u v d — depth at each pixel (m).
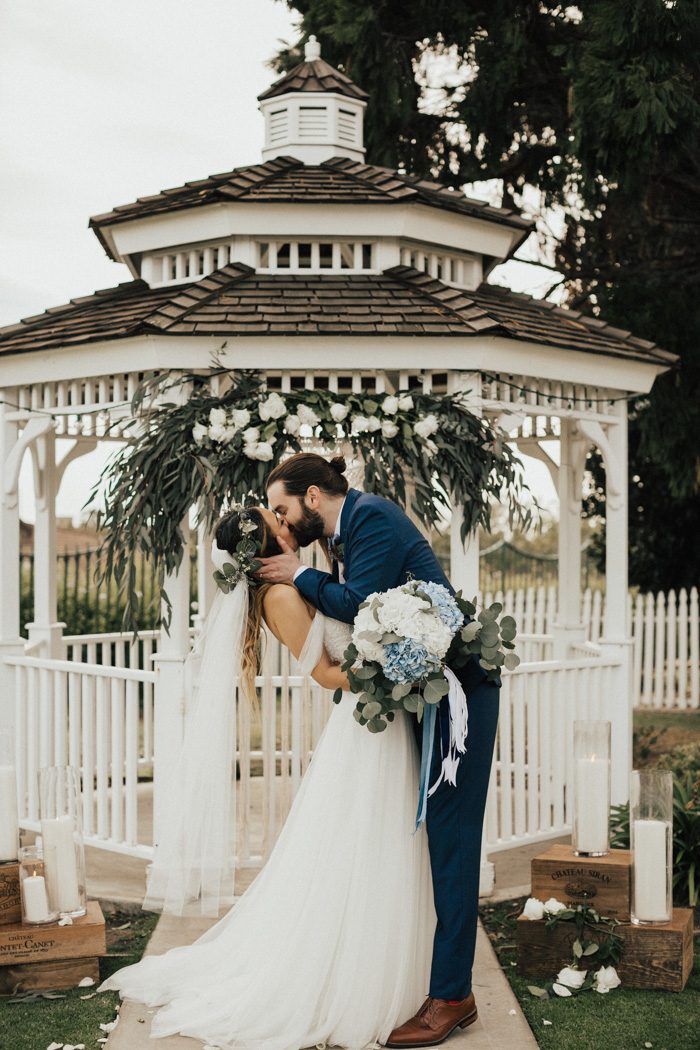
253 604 3.63
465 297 4.95
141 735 9.30
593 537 13.20
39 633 6.38
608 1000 3.73
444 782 3.30
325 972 3.30
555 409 5.37
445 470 4.72
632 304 9.42
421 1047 3.27
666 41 7.78
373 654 3.11
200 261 5.66
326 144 5.95
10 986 3.80
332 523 3.51
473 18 9.54
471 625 3.27
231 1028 3.29
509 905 4.88
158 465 4.61
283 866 3.46
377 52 9.64
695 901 4.63
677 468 10.00
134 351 4.75
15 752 5.61
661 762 7.68
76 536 15.83
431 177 10.70
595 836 4.05
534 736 5.41
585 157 8.29
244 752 4.92
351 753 3.38
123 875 5.32
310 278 5.20
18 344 5.19
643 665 12.06
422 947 3.41
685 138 8.05
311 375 4.87
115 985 3.75
